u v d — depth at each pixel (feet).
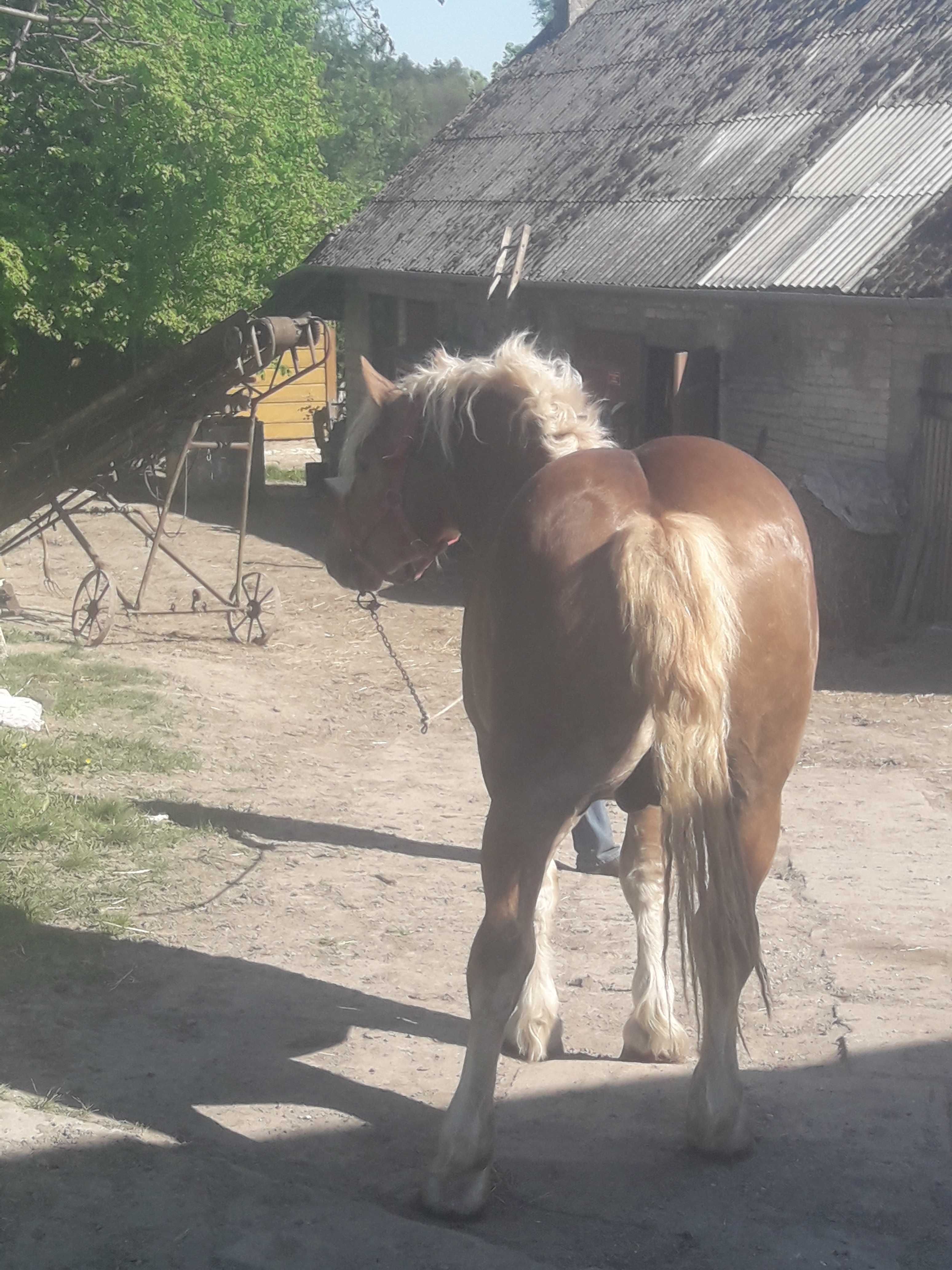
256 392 35.17
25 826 18.54
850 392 37.81
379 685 31.89
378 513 13.24
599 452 10.47
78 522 58.29
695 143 48.39
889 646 34.53
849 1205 9.71
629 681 9.15
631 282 41.01
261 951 15.40
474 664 10.84
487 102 65.87
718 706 8.89
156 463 37.60
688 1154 10.46
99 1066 12.09
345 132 131.03
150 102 53.21
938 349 35.09
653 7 63.21
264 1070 12.21
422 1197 9.64
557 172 53.57
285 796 22.49
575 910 17.38
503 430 12.07
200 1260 8.39
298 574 47.26
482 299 52.60
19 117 55.93
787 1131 10.87
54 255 54.24
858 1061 12.26
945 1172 10.21
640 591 8.92
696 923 9.07
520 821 9.58
